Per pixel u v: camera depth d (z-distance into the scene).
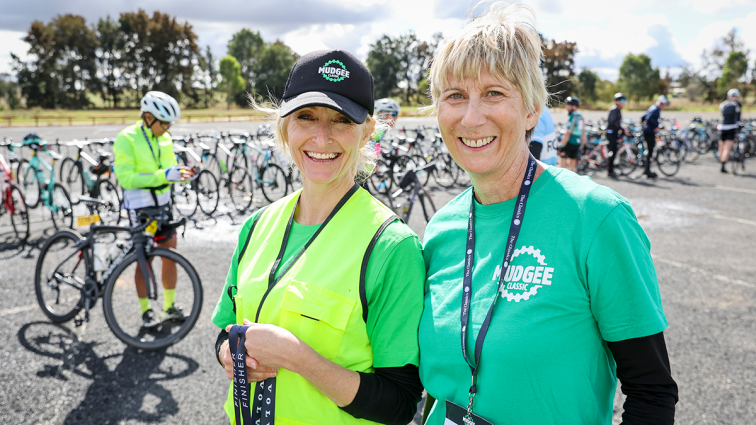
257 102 1.46
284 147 1.46
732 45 77.94
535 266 1.05
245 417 1.23
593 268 0.99
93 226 3.70
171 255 3.64
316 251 1.29
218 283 4.89
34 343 3.64
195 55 95.50
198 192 8.05
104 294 3.54
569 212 1.05
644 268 1.00
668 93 91.56
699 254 5.91
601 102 86.19
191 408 2.91
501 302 1.07
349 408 1.18
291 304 1.23
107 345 3.65
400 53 93.75
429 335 1.19
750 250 6.06
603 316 0.99
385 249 1.24
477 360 1.07
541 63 1.12
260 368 1.24
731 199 9.15
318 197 1.37
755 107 57.62
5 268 5.27
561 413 1.00
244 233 1.55
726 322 4.07
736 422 2.79
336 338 1.21
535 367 1.01
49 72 82.25
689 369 3.35
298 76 1.29
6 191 6.39
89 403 2.94
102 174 7.07
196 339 3.77
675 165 11.70
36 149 7.08
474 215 1.26
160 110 3.79
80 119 42.88
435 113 1.23
